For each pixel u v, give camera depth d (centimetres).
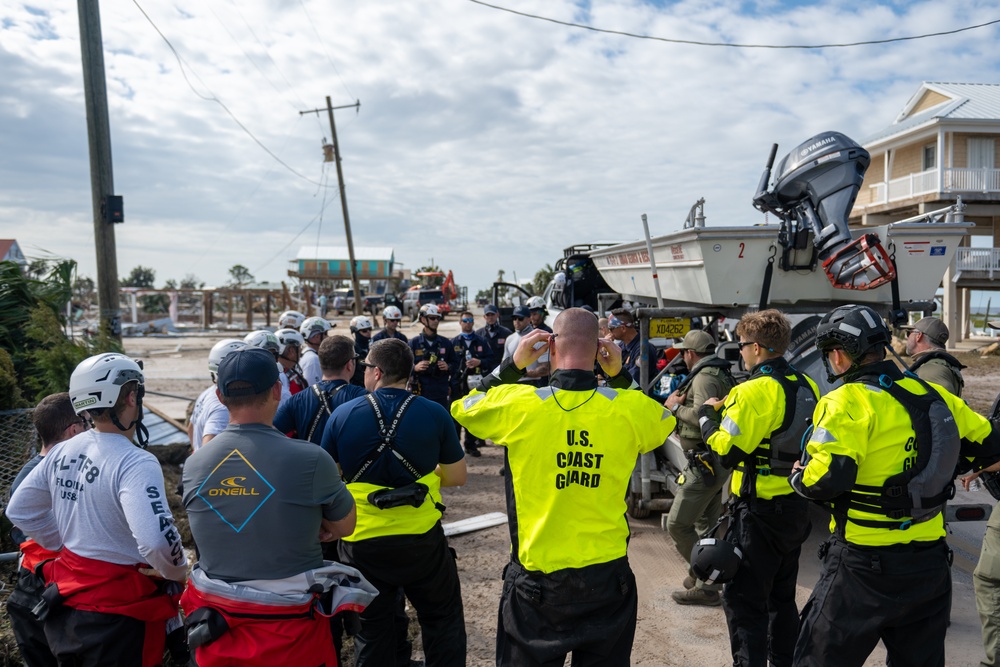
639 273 760
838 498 273
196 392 1438
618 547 255
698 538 468
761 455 337
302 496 242
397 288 6500
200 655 235
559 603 246
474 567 536
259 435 248
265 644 231
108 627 258
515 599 255
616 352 292
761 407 331
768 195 539
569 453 250
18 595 286
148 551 250
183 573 266
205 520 239
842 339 274
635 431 256
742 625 342
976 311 3409
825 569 280
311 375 595
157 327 3228
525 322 818
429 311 800
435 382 806
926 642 271
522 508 255
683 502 457
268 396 253
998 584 340
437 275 4772
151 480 260
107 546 261
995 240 2572
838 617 272
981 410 1178
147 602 266
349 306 4900
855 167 505
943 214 545
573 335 260
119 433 273
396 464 317
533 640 248
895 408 266
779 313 354
